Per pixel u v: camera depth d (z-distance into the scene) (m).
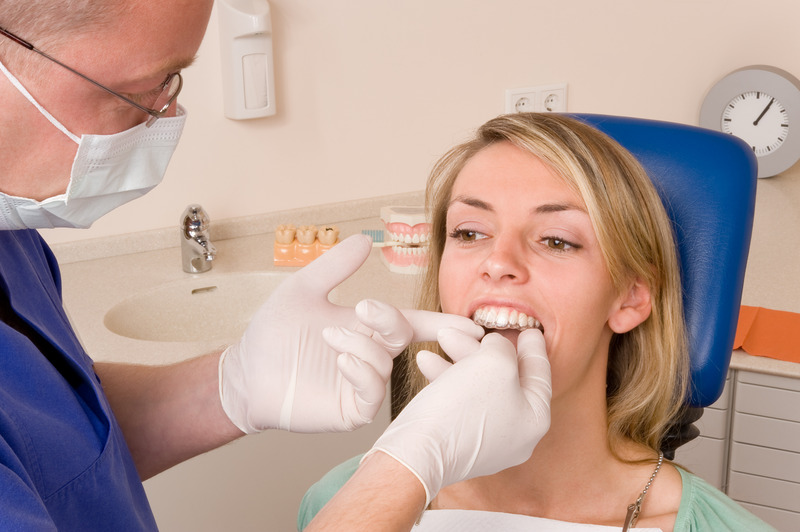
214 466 1.86
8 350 0.94
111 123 0.95
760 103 2.81
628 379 1.30
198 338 2.30
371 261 2.37
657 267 1.23
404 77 2.62
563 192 1.14
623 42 2.88
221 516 1.91
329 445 1.98
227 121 2.42
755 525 1.17
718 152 1.40
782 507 1.98
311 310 1.13
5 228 1.00
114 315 2.12
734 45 3.01
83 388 1.08
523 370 1.05
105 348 1.90
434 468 0.89
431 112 2.69
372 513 0.83
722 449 2.00
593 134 1.19
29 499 0.79
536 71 2.80
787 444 1.93
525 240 1.16
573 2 2.77
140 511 1.12
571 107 2.90
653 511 1.20
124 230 2.41
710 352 1.41
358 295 2.14
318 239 2.37
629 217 1.17
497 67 2.74
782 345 1.92
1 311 1.04
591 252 1.15
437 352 1.41
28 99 0.87
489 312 1.17
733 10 2.96
